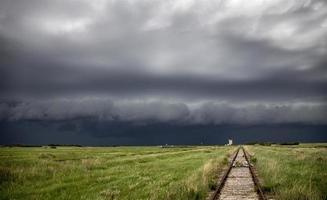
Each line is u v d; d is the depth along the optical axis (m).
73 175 27.72
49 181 24.30
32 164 34.66
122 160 45.72
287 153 54.94
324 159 36.91
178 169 31.88
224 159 42.22
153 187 20.03
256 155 53.47
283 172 24.39
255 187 18.83
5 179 24.16
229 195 17.33
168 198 15.73
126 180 24.14
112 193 18.12
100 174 28.45
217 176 25.44
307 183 18.81
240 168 32.38
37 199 17.48
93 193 18.75
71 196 18.09
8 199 17.86
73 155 64.44
